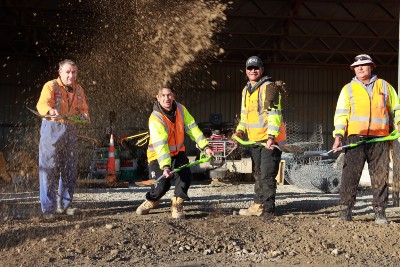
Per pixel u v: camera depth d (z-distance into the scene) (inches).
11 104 866.8
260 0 740.7
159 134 235.8
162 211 269.7
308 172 417.7
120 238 194.1
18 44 834.8
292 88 928.3
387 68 919.7
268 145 239.9
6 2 708.7
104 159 526.9
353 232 212.5
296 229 216.5
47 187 239.8
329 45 863.1
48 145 241.1
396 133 236.1
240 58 899.4
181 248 189.8
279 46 840.3
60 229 206.1
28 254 175.6
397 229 217.8
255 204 254.4
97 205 296.0
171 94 241.1
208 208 287.9
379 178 237.5
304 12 766.5
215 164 544.1
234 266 170.9
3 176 462.0
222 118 908.6
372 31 808.9
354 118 239.9
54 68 861.2
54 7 734.5
